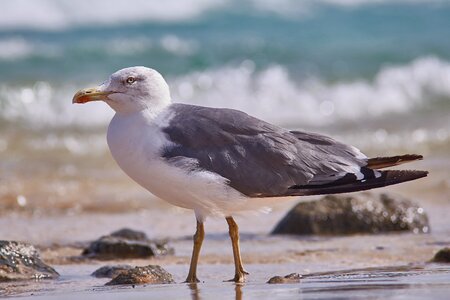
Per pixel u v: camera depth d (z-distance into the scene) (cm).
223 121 950
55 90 2400
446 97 2597
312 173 946
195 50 2798
